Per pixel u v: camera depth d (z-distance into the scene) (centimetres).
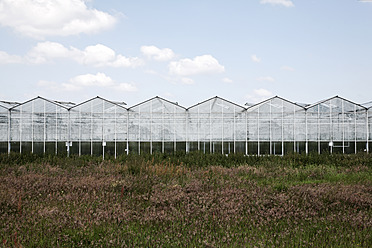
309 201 1166
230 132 3828
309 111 3803
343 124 3781
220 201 1110
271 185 1512
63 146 3800
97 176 1590
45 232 797
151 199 1130
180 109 3856
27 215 911
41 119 3812
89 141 3819
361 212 1059
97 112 3844
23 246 717
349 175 1886
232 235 794
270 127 3812
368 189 1398
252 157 2500
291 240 797
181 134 3841
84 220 863
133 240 760
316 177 1862
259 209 1036
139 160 2034
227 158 2480
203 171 1847
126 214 941
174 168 1834
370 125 3756
